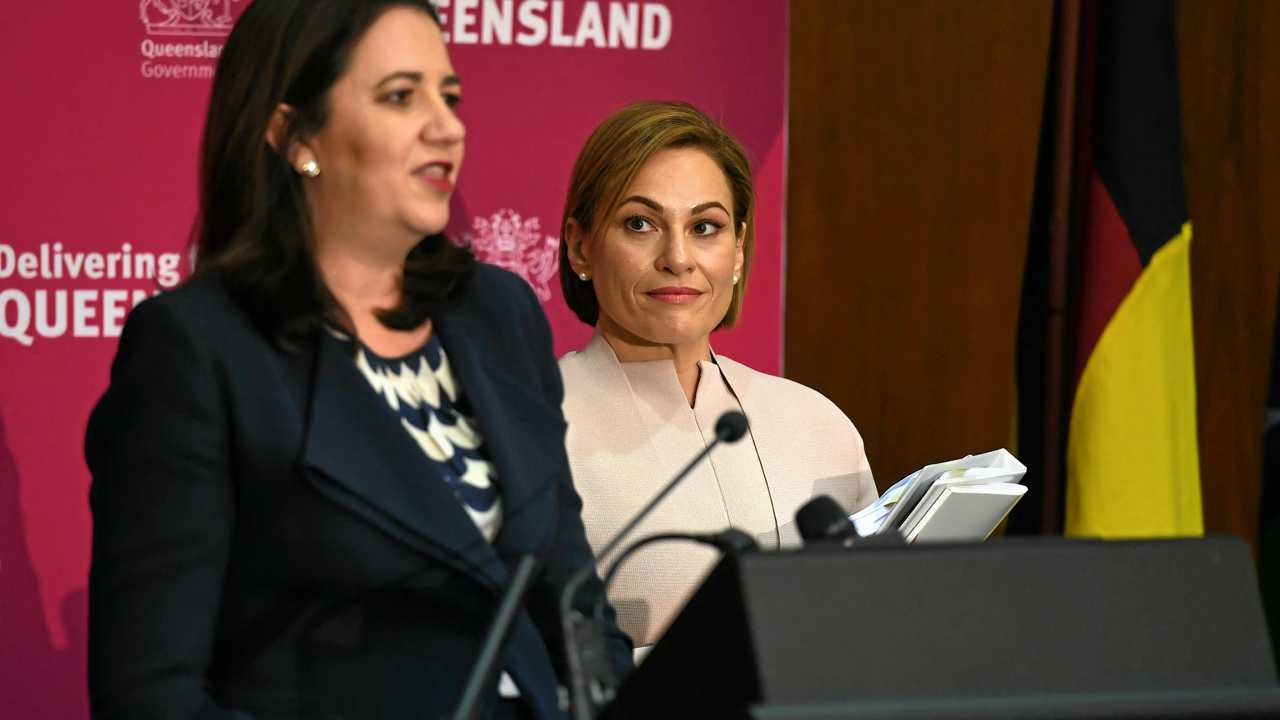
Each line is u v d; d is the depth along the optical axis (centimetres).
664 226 451
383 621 314
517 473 335
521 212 604
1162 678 224
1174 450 682
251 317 316
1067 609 225
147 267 578
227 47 326
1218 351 775
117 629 295
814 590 217
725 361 484
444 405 340
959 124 709
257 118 318
